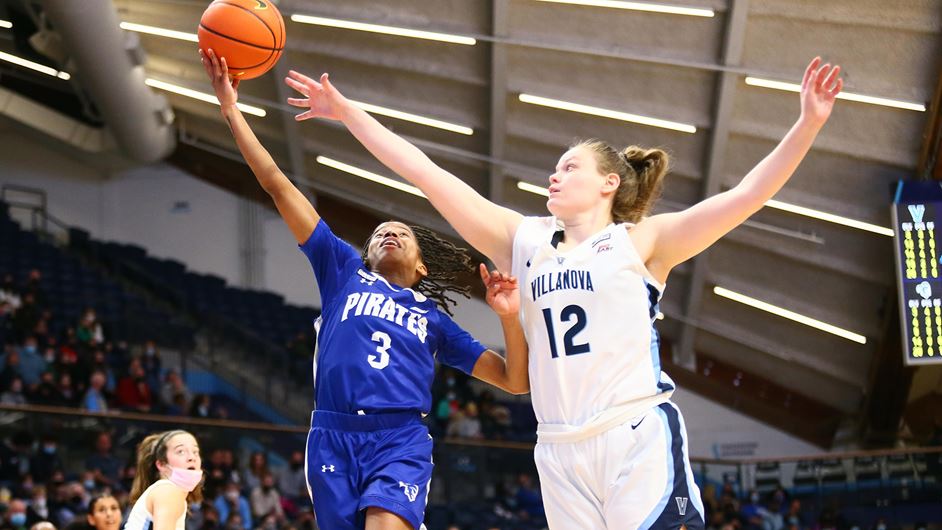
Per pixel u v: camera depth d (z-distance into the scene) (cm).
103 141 1880
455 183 307
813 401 1669
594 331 278
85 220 1953
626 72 1237
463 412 1630
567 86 1284
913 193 1133
